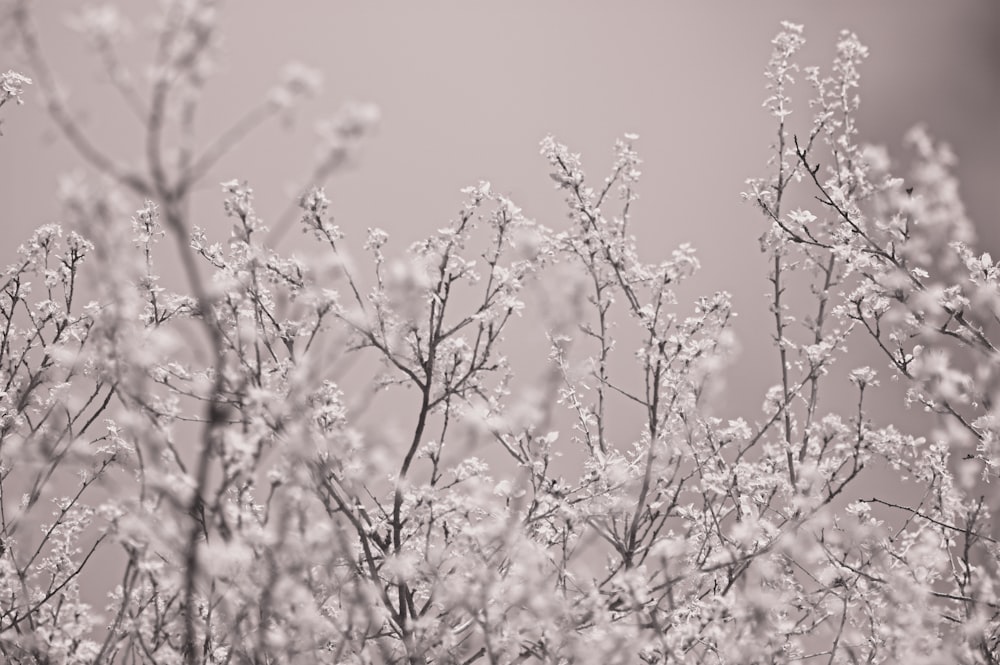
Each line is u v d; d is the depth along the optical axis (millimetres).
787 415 6918
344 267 5188
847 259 6191
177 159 3473
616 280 6676
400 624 5578
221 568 4422
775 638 5824
